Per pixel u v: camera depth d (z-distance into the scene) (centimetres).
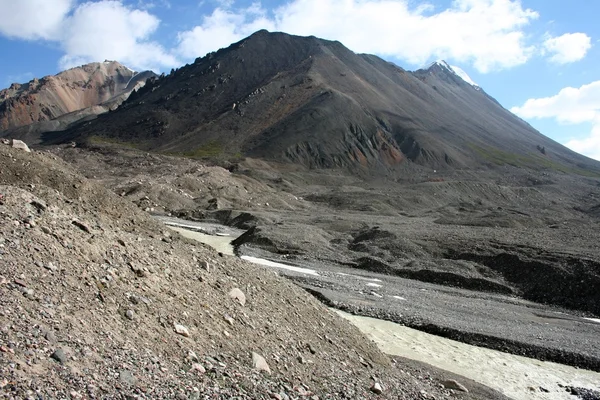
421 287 4472
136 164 15988
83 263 1067
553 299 4359
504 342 2830
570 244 5697
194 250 1744
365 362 1631
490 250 5566
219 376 964
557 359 2686
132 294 1070
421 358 2412
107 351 834
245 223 8206
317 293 3441
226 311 1309
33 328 766
